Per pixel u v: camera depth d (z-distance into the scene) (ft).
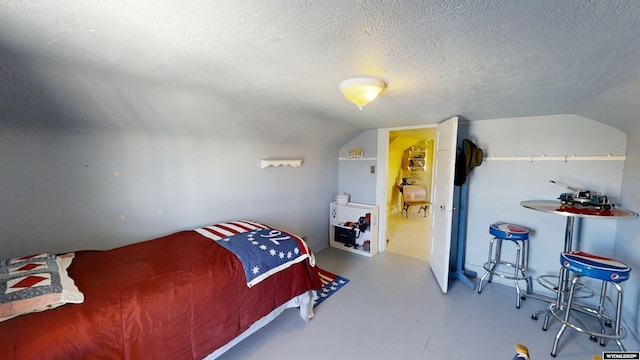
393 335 6.86
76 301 4.12
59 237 5.98
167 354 4.66
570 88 5.17
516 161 9.14
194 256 6.01
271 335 6.84
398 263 11.47
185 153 7.87
